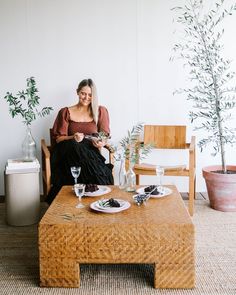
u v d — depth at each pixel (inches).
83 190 100.7
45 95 159.2
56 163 139.1
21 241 116.9
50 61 157.5
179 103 158.4
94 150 144.4
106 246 86.4
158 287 87.3
